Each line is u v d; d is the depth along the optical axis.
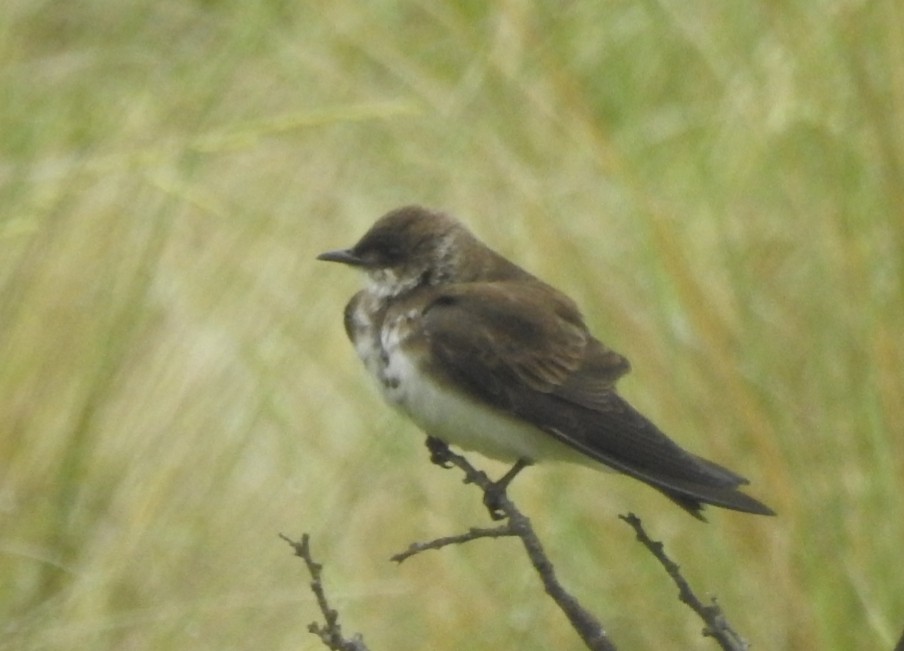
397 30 13.80
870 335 11.02
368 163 13.25
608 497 11.56
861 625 10.77
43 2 14.83
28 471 11.88
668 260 11.19
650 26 13.09
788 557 10.80
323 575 11.77
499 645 11.23
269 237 13.01
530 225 11.86
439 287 9.56
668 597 11.22
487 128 12.70
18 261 12.21
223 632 11.59
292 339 12.65
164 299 12.59
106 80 14.23
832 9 11.80
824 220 11.38
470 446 9.33
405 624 11.49
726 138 12.39
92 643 11.43
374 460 12.22
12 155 13.34
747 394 10.89
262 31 14.08
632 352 11.26
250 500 12.09
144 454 12.08
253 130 12.77
